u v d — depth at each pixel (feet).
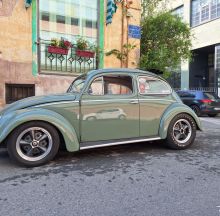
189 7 80.02
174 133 19.69
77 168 15.61
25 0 30.22
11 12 29.66
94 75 17.62
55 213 10.46
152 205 11.09
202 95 49.83
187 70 81.92
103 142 17.57
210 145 21.30
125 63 36.42
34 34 30.89
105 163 16.56
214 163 16.55
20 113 15.55
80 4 33.86
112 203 11.27
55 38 32.24
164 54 43.21
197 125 20.43
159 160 17.16
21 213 10.45
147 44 45.62
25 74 30.50
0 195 12.01
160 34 45.42
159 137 19.17
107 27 35.24
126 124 18.16
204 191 12.43
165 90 19.72
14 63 29.91
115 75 18.20
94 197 11.82
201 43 76.74
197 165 16.15
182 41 46.16
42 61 31.60
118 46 35.99
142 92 18.78
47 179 13.89
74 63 33.40
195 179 13.89
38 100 16.46
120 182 13.50
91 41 34.71
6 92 29.76
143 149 19.89
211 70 82.89
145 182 13.50
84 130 17.07
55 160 17.13
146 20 45.57
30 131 15.75
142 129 18.66
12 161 16.84
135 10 37.04
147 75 19.19
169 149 19.94
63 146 18.15
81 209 10.77
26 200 11.54
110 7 34.68
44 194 12.12
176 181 13.62
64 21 32.96
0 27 29.17
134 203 11.27
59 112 16.47
